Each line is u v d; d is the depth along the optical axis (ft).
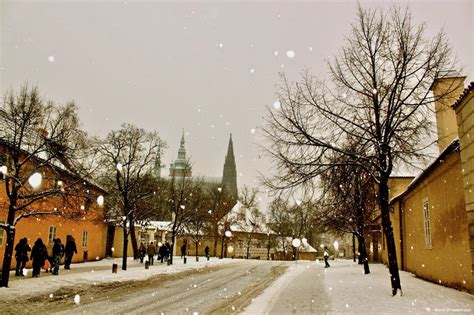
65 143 53.83
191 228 137.80
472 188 37.65
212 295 44.01
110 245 133.80
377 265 102.63
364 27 42.68
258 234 198.70
